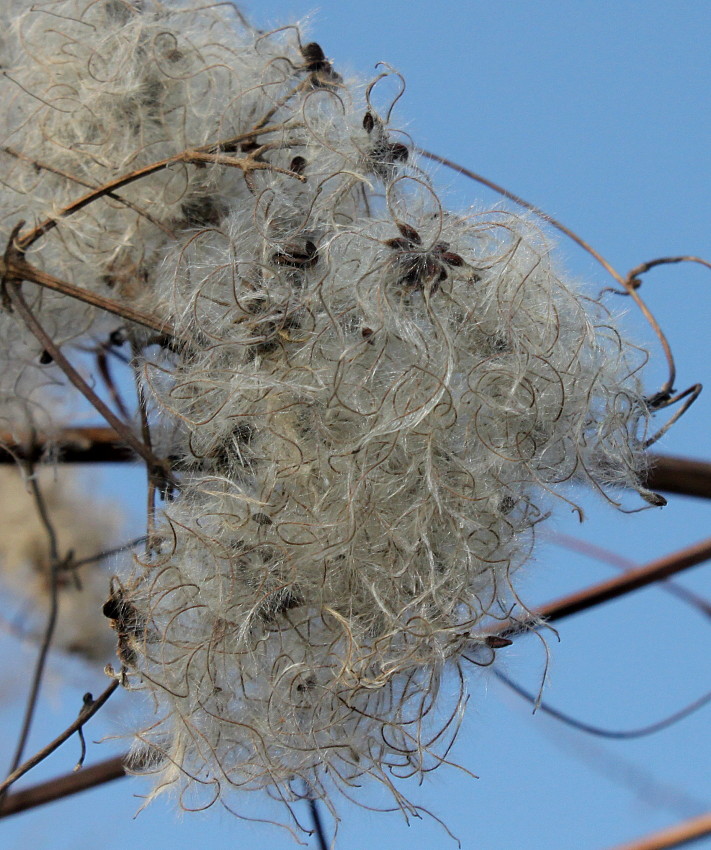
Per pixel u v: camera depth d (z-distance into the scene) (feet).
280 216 2.67
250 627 2.65
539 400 2.66
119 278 2.74
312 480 2.64
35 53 2.76
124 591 2.65
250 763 2.67
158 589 2.65
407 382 2.64
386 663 2.64
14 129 2.75
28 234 2.69
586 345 2.68
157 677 2.66
